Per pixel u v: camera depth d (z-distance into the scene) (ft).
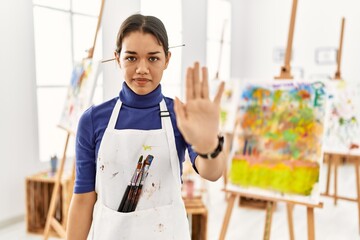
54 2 10.18
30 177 8.59
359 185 9.34
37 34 10.09
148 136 2.88
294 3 6.63
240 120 6.93
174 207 2.99
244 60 19.62
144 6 12.39
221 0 17.39
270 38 18.70
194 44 15.14
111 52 11.00
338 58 10.65
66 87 10.86
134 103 2.91
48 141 10.91
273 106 6.66
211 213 10.09
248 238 8.46
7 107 8.80
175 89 14.71
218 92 2.52
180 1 13.99
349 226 9.34
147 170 2.89
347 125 9.88
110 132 2.89
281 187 6.00
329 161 10.34
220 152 2.64
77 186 3.05
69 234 3.07
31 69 9.26
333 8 16.67
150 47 2.64
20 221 9.35
